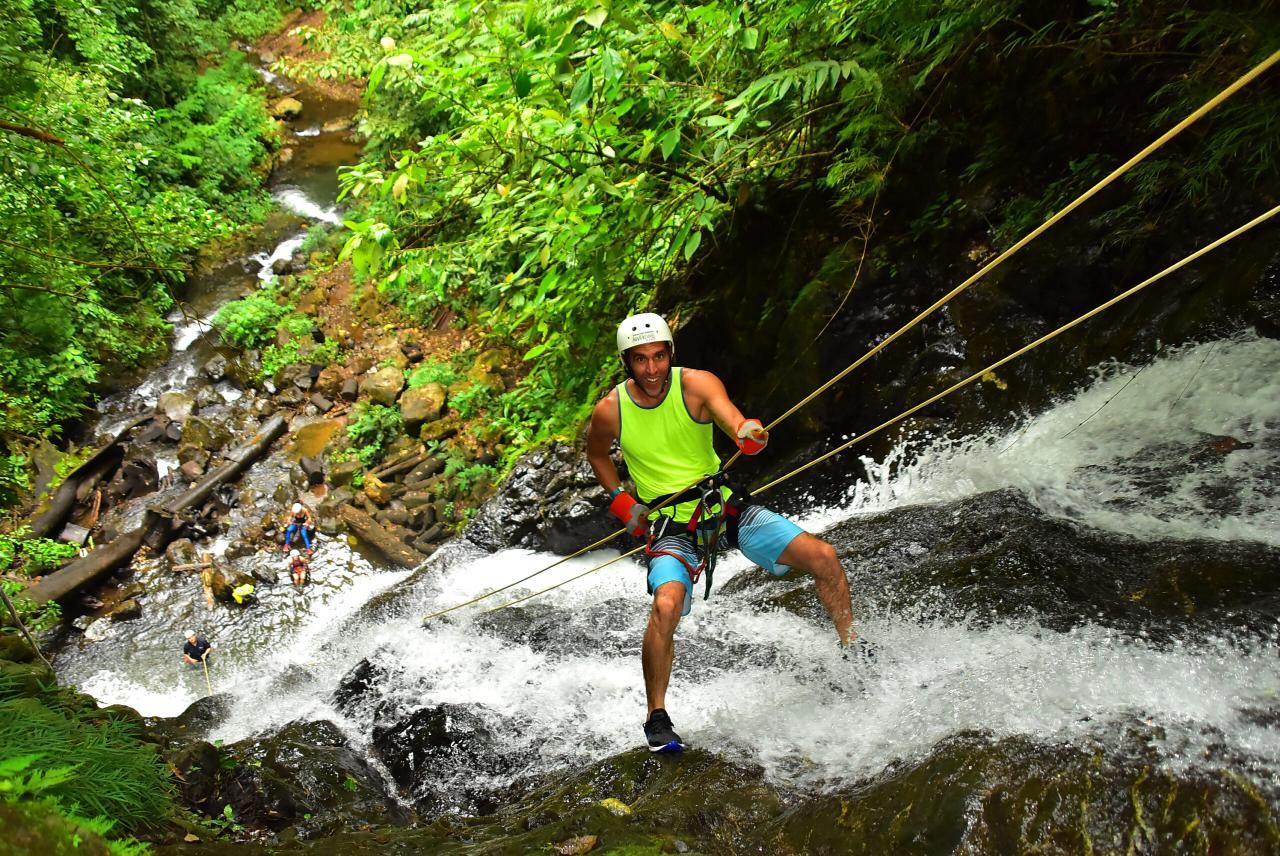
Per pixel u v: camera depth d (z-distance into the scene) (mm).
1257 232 4703
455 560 7398
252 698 5469
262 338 13406
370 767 4250
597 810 2928
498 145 5875
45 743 2873
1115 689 2945
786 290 6645
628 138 5859
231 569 9852
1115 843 2457
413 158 5781
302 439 11844
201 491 10859
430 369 12172
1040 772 2631
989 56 5871
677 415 3426
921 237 6098
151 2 16781
